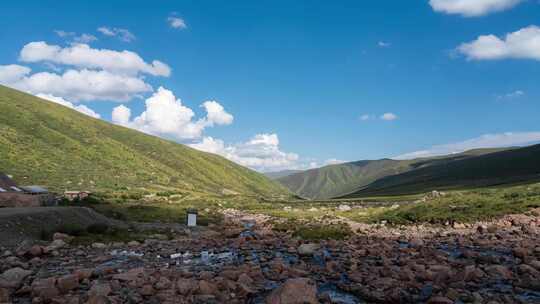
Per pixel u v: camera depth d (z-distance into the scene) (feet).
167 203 326.24
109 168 577.84
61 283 53.93
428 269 66.59
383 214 200.95
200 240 119.34
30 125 597.93
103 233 122.11
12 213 110.11
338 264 73.61
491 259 73.97
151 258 85.10
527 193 191.42
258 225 188.24
